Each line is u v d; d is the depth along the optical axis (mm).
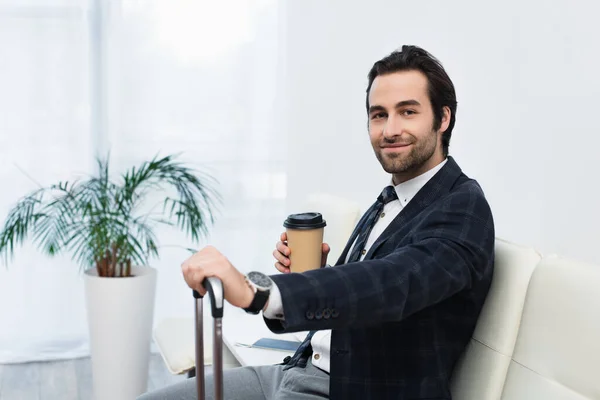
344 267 1368
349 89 3186
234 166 3881
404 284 1366
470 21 2361
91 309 3064
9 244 3627
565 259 1502
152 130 3754
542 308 1493
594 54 1872
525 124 2131
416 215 1667
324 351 1833
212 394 1890
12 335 3684
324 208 2484
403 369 1585
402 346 1588
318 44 3469
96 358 3090
